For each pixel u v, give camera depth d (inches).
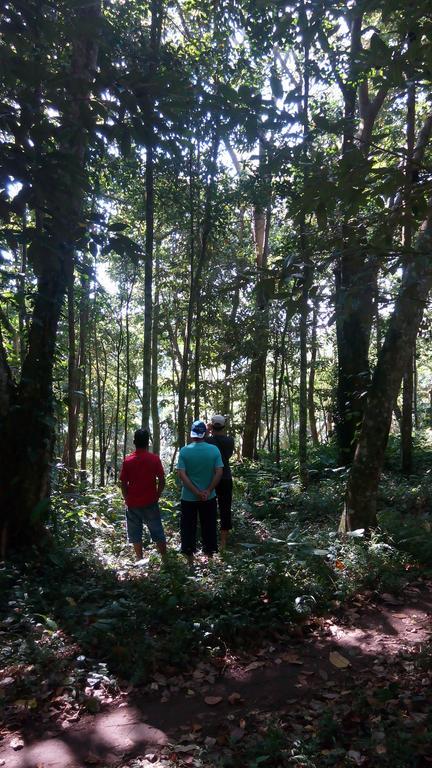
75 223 139.3
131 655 170.7
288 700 152.5
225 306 536.7
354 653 178.7
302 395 437.4
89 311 610.2
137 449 280.4
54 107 128.8
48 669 161.6
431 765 119.0
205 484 272.7
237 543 314.3
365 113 426.0
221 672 169.0
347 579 228.4
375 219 122.9
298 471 501.0
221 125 128.9
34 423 248.4
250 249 687.1
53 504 299.4
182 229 522.9
